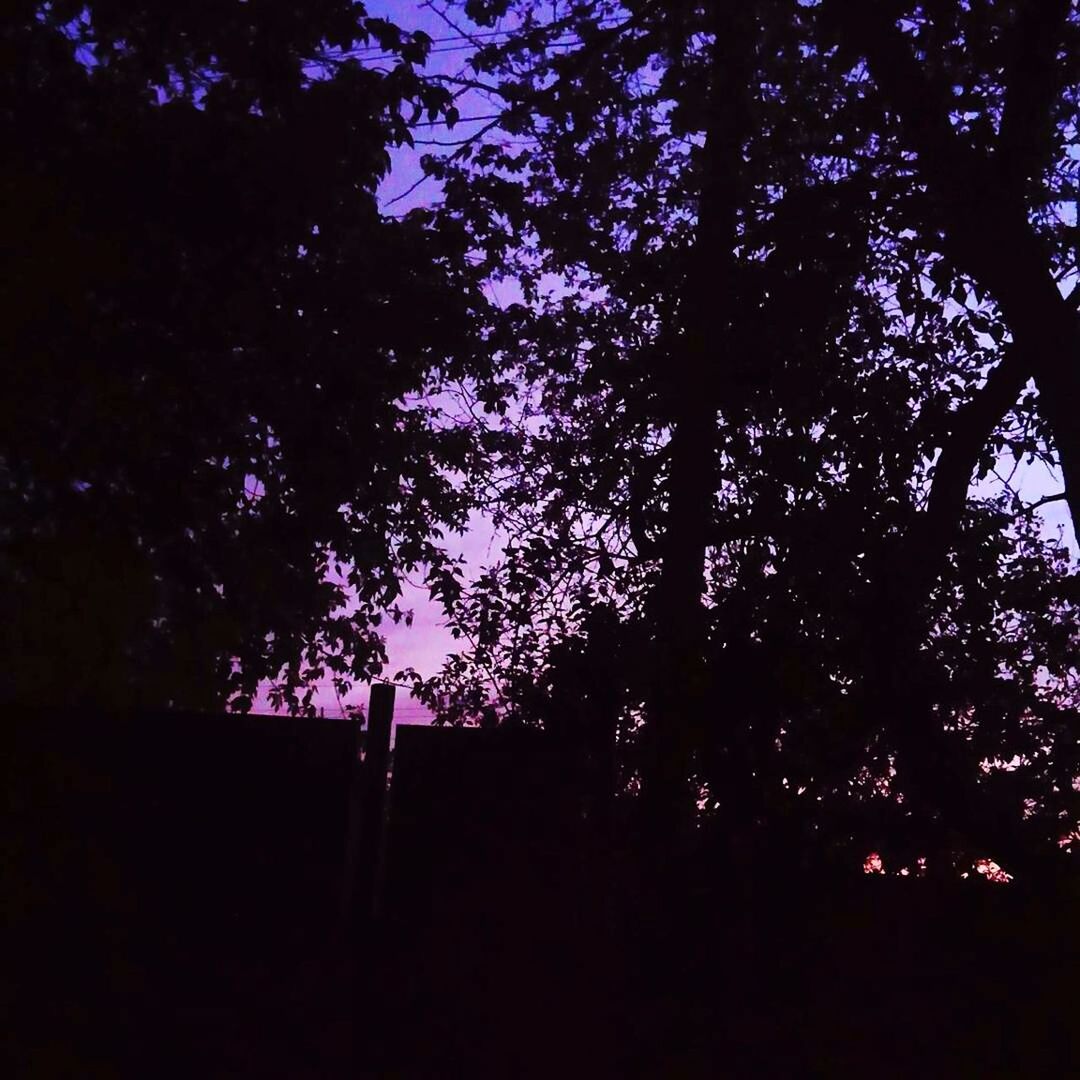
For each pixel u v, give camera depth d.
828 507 7.73
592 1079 5.23
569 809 6.09
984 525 8.68
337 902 5.97
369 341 9.75
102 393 8.02
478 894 6.00
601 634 6.66
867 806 6.21
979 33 8.68
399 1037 5.41
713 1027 5.44
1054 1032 5.34
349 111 8.95
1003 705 7.28
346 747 6.14
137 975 5.70
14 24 8.27
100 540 7.52
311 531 10.45
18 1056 5.07
